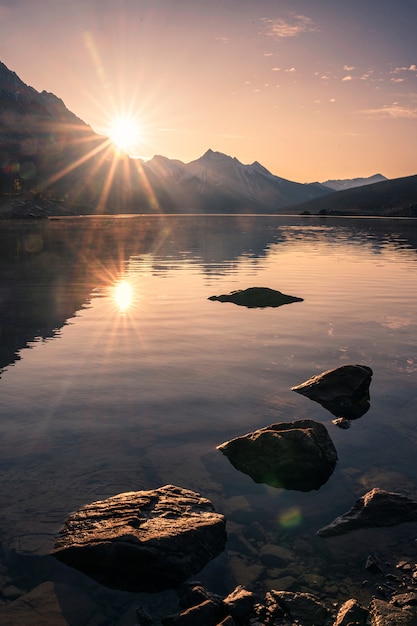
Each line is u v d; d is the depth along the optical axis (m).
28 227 86.56
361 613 4.05
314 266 30.30
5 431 7.25
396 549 5.00
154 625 4.07
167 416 7.91
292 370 10.23
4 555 4.71
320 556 4.90
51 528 5.08
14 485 5.84
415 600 4.24
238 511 5.61
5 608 4.15
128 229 81.25
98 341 12.28
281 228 91.88
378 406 8.48
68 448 6.78
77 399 8.52
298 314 15.91
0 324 14.05
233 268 28.98
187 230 80.12
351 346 12.10
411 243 52.78
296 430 6.73
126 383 9.34
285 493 6.01
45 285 21.59
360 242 54.25
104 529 4.92
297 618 4.09
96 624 4.06
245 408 8.29
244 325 14.23
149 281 23.09
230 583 4.56
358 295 19.73
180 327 13.90
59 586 4.44
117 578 4.62
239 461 6.57
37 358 10.81
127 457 6.59
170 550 4.67
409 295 19.78
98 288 20.81
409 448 7.07
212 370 10.18
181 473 6.27
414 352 11.60
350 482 6.26
